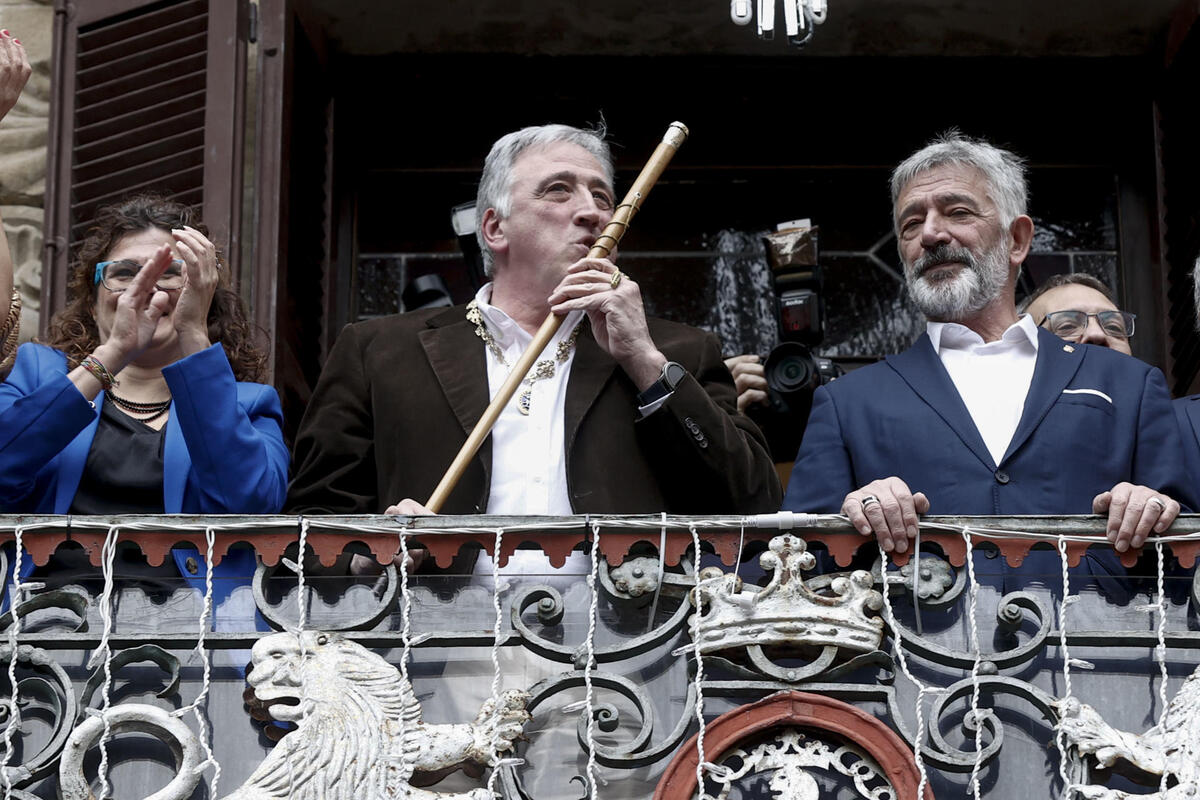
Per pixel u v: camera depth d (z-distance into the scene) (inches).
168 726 230.8
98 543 239.3
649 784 231.0
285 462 274.8
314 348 398.3
